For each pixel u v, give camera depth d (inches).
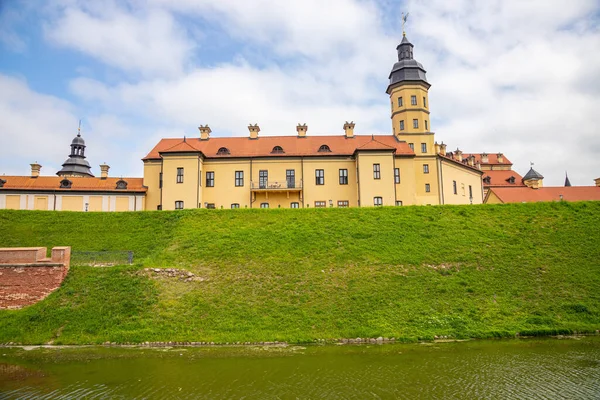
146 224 1418.6
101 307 884.6
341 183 1971.0
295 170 1979.6
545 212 1405.0
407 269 1072.8
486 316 888.3
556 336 820.0
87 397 534.6
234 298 940.0
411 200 1977.1
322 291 972.6
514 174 2844.5
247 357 701.9
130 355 717.9
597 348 733.3
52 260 957.8
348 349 748.0
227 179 1971.0
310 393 541.0
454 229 1295.5
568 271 1057.5
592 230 1262.3
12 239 1286.9
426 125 2226.9
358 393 539.8
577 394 532.1
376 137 2165.4
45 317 855.7
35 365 665.6
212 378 599.8
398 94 2250.2
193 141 2107.5
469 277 1034.7
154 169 1989.4
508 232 1274.6
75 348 764.0
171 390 556.1
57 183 1958.7
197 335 814.5
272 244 1206.9
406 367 639.8
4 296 913.5
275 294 959.6
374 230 1293.1
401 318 877.2
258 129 2142.0
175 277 1003.9
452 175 2262.6
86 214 1477.6
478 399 518.9
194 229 1350.9
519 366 638.5
